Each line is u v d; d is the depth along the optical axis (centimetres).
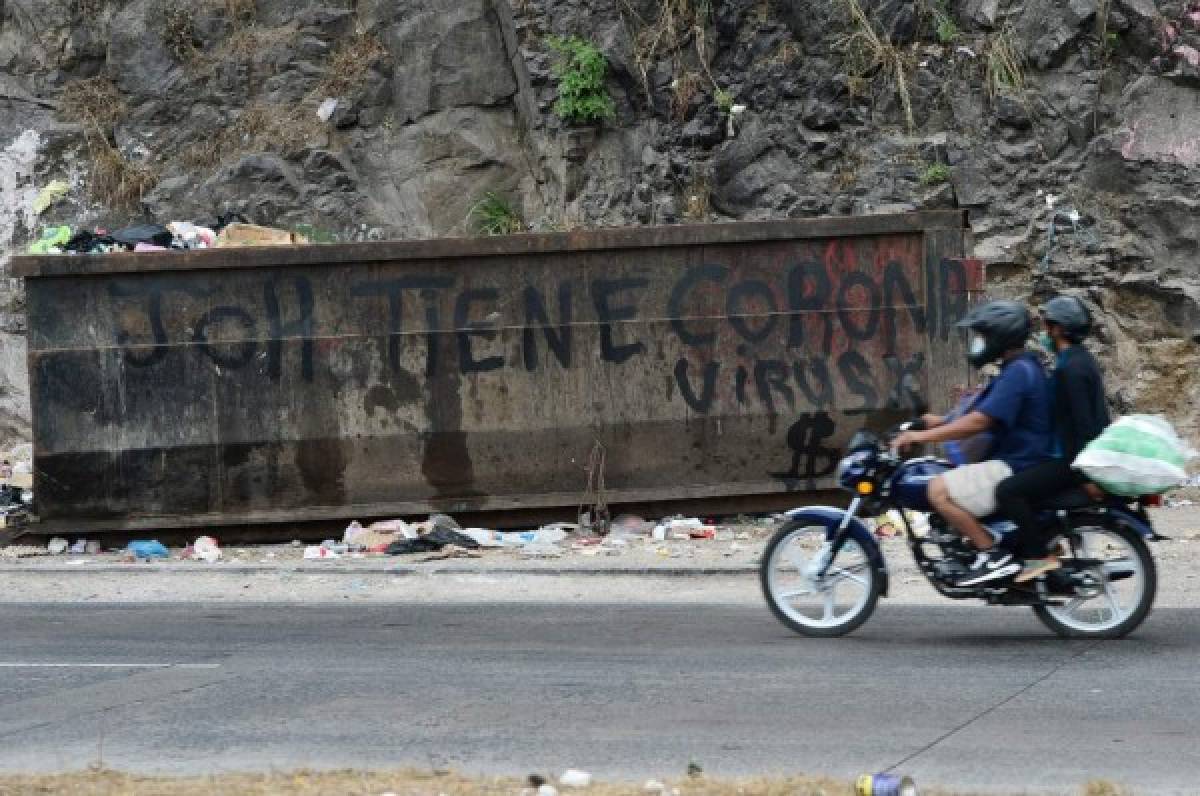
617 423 2166
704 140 2814
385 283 2150
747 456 2178
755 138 2783
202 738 1084
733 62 2841
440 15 3081
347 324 2147
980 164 2666
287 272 2141
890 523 2047
